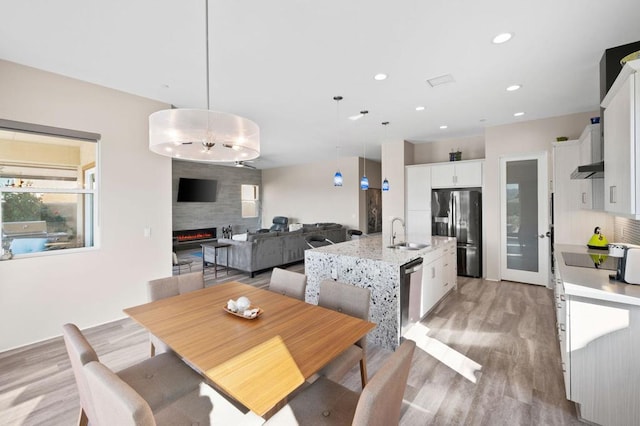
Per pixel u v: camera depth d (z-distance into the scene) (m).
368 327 1.74
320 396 1.48
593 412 1.84
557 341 2.96
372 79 3.27
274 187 10.84
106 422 1.09
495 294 4.47
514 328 3.27
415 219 6.20
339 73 3.12
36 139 3.10
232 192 10.41
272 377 1.25
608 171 2.23
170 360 1.82
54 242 3.23
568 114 4.57
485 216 5.33
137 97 3.71
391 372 1.13
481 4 2.06
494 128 5.19
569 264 2.62
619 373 1.77
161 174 3.96
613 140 2.10
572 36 2.46
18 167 3.00
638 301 1.69
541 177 4.84
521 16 2.20
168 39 2.45
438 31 2.38
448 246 4.28
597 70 3.08
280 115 4.56
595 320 1.83
